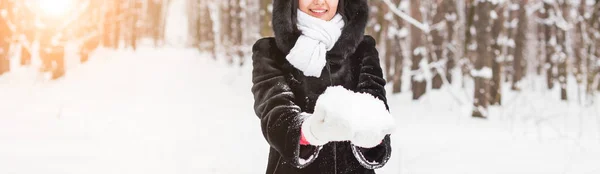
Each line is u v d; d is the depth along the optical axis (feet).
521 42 46.44
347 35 6.10
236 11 64.64
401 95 39.27
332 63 6.11
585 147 19.95
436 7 38.11
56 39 44.01
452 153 18.67
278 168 6.15
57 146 18.94
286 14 5.96
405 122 27.68
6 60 44.42
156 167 16.15
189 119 27.17
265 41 6.22
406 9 38.65
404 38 39.88
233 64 67.72
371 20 40.86
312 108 5.96
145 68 57.41
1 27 44.09
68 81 43.24
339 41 6.08
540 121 27.61
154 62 65.77
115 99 34.68
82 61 57.67
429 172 15.79
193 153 18.38
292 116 5.31
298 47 5.85
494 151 19.13
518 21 46.65
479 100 29.14
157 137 21.50
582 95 44.37
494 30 32.73
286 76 6.01
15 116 26.02
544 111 32.42
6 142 19.40
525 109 33.22
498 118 29.19
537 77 59.62
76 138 20.70
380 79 6.32
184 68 60.54
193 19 121.49
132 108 30.58
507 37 46.09
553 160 17.65
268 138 5.39
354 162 6.11
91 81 44.21
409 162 17.13
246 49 63.26
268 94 5.77
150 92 39.65
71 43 67.05
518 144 20.66
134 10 90.07
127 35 92.32
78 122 24.72
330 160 5.96
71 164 16.20
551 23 45.52
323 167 5.94
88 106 30.76
